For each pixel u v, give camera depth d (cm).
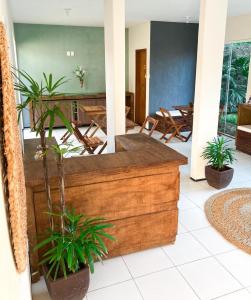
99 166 222
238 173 438
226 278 226
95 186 220
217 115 383
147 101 711
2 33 91
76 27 736
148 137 336
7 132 88
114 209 232
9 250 90
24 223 120
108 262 243
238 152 539
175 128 613
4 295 73
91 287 216
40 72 735
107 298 207
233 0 447
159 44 674
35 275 219
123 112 438
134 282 222
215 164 378
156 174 238
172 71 704
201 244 266
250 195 360
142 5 480
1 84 88
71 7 492
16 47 693
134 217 242
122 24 404
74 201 216
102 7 492
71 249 179
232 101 650
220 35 351
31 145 315
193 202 344
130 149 279
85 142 445
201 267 238
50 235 200
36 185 199
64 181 207
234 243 265
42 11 529
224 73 662
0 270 71
